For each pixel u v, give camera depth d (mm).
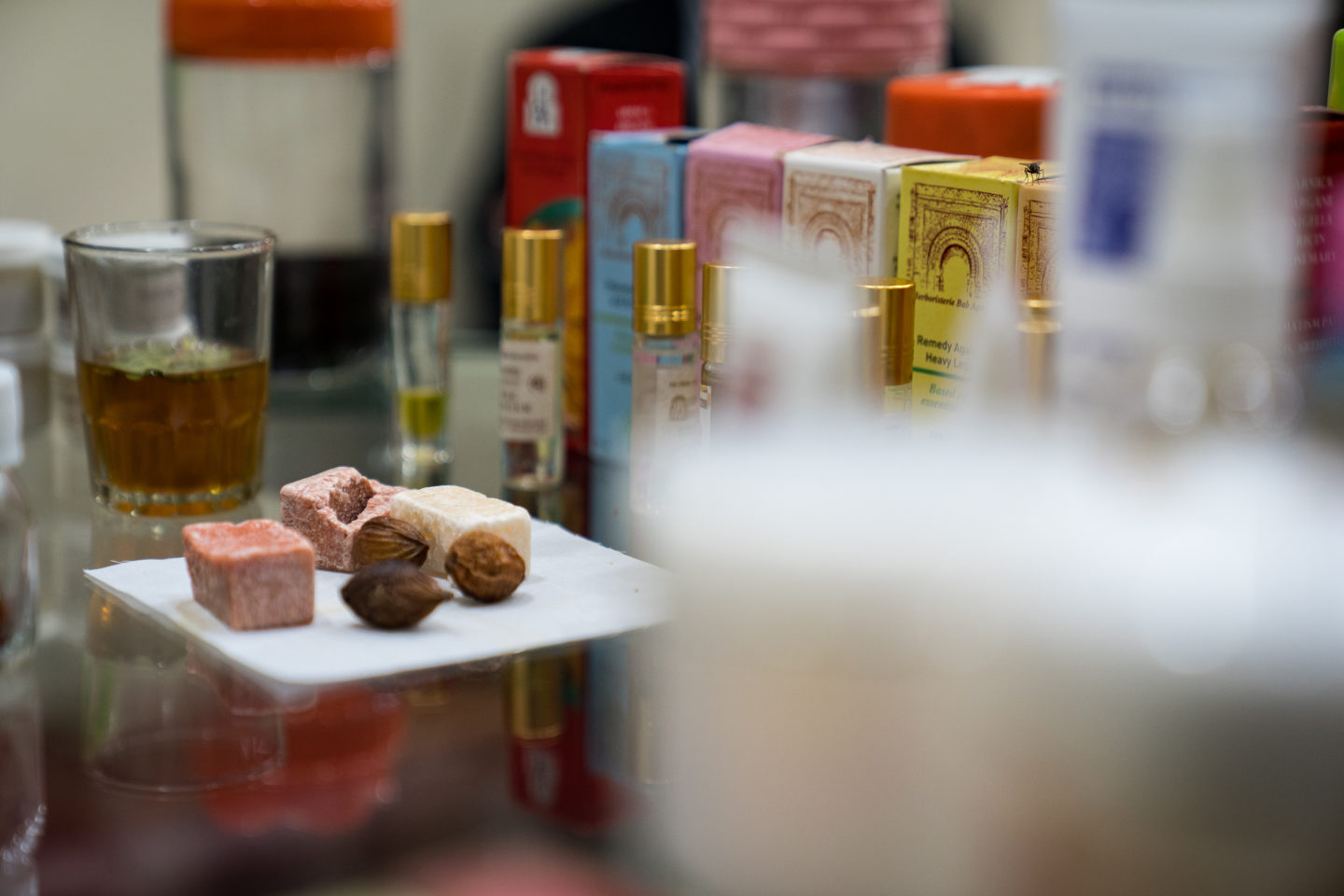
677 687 410
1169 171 333
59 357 855
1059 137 357
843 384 375
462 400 953
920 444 373
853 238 659
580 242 818
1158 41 331
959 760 377
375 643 528
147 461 700
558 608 565
